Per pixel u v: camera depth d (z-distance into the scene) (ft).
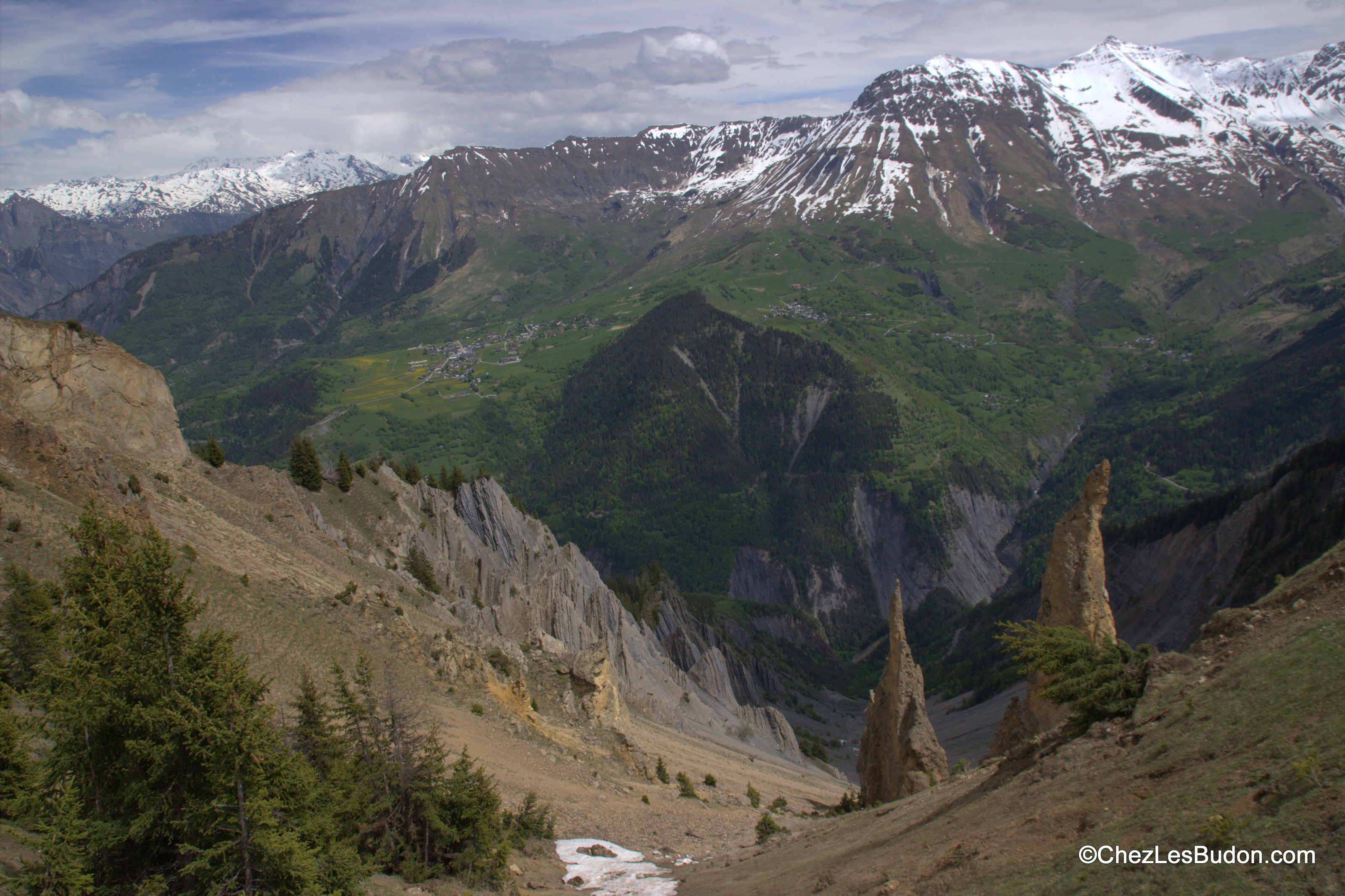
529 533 451.12
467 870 106.42
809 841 118.62
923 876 72.79
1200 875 50.08
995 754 137.69
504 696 199.11
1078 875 57.82
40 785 73.61
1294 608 75.41
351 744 109.50
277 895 76.38
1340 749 51.08
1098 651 93.71
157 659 75.25
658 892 108.99
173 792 75.51
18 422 181.27
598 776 179.83
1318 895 43.11
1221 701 68.64
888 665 168.04
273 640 166.09
